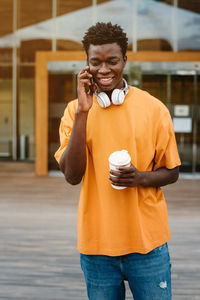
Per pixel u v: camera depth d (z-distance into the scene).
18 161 12.12
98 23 1.11
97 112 1.23
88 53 1.14
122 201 1.19
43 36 11.66
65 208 5.20
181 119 8.73
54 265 3.04
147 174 1.17
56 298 2.47
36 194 6.26
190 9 10.37
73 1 11.12
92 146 1.23
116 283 1.25
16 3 11.76
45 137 8.47
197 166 8.85
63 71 8.48
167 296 1.23
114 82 1.15
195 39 10.44
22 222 4.43
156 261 1.21
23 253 3.33
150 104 1.23
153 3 10.48
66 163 1.17
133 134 1.19
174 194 6.35
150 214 1.22
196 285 2.68
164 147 1.22
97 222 1.24
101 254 1.23
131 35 10.59
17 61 12.25
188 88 8.60
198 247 3.48
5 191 6.51
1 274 2.86
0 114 12.64
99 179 1.21
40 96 8.39
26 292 2.55
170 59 8.44
